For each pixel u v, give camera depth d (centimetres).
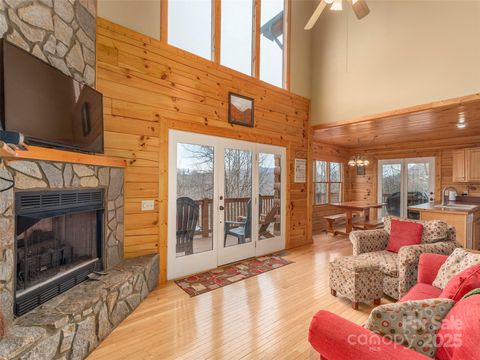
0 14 180
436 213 436
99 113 262
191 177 352
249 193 424
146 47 312
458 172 585
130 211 298
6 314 159
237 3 422
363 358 100
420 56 384
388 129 529
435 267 219
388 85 418
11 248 164
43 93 195
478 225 482
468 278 136
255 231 431
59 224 218
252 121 423
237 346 201
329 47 502
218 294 291
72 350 174
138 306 261
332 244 523
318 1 531
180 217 341
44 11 214
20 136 142
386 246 325
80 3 253
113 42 288
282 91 475
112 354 191
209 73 370
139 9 308
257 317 244
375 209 773
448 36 357
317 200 705
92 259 248
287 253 455
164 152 323
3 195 158
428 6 376
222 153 386
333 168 771
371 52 439
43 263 202
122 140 293
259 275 350
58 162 201
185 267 343
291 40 494
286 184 481
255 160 431
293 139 496
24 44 197
